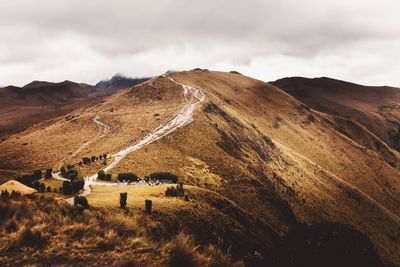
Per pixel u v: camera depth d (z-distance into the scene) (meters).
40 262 10.34
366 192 169.00
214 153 106.81
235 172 100.19
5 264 10.16
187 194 54.38
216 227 45.09
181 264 10.45
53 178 66.56
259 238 53.59
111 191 49.53
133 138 110.12
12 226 12.74
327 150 190.38
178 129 114.25
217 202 57.72
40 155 105.62
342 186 145.75
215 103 156.62
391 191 181.75
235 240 45.66
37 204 15.21
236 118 144.62
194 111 131.25
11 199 16.08
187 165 93.25
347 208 132.25
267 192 98.62
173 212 41.81
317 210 117.06
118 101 174.25
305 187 127.50
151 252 11.22
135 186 57.41
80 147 110.25
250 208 87.81
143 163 85.50
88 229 12.53
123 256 10.88
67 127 138.12
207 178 89.88
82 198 24.97
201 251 11.80
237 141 125.06
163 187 55.34
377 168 193.75
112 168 77.25
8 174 89.62
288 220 94.94
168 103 159.00
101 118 143.75
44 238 11.82
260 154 127.81
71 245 11.54
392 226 137.25
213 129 121.69
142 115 139.12
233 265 11.33
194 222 42.72
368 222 131.88
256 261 15.30
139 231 12.76
